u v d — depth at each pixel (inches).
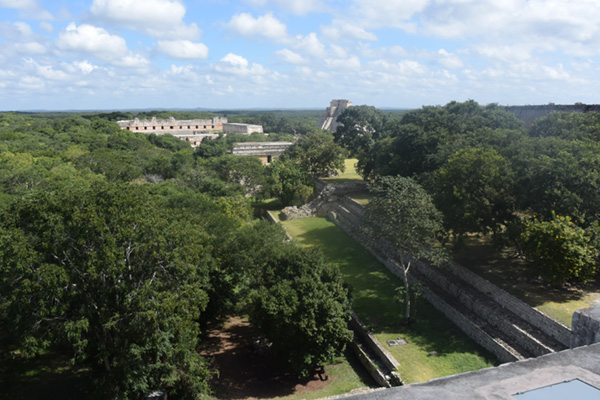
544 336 737.0
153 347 666.2
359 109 2795.3
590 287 863.1
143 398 711.1
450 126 1528.1
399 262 1197.1
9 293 635.5
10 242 620.4
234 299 959.6
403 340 855.7
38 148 2444.6
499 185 982.4
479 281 935.7
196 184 1902.1
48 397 751.1
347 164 2711.6
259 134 3941.9
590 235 810.2
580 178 871.7
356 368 845.8
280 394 764.6
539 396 202.7
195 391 708.0
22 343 637.3
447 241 1162.0
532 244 832.3
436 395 206.5
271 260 876.6
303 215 1827.0
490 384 214.4
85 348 716.7
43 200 692.7
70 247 671.8
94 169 2078.0
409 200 900.6
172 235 722.2
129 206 727.7
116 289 674.8
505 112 1601.9
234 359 892.0
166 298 651.5
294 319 766.5
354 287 1108.5
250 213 1651.1
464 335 860.0
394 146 1652.3
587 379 217.3
